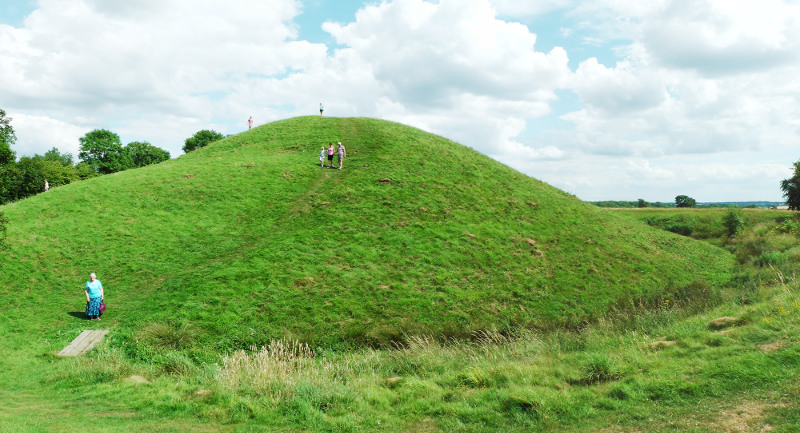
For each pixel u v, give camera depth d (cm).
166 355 1577
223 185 3519
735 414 655
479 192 3750
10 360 1546
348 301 2145
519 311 2272
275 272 2306
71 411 1037
